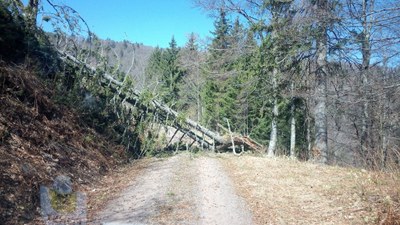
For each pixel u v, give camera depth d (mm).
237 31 20125
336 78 17266
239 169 13000
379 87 13523
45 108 11125
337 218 7125
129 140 15734
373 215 6945
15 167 7516
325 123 17156
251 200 8695
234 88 26266
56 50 14562
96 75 15836
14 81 10125
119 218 7078
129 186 9859
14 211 6254
